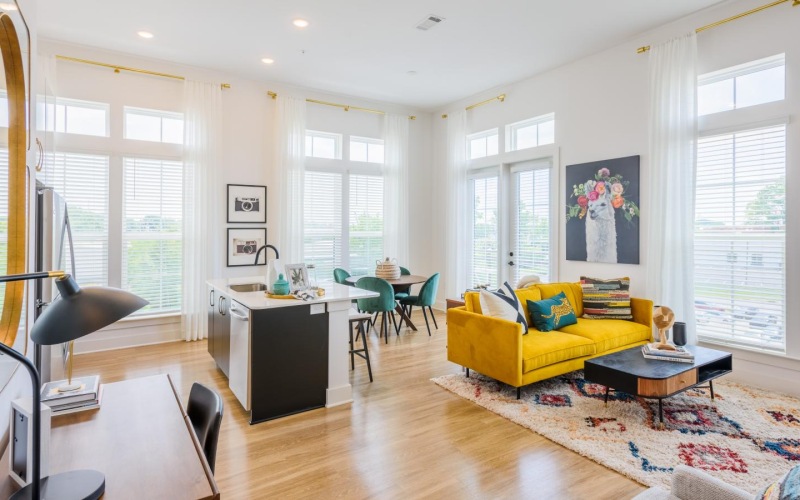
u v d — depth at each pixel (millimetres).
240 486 2270
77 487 1092
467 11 3918
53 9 3836
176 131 5211
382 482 2314
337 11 3906
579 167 5004
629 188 4508
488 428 2947
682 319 3994
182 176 5125
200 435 1620
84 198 4652
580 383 3727
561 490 2244
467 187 6707
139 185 4957
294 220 5863
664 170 4125
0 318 1616
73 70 4582
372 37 4445
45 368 2854
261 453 2605
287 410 3139
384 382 3850
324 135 6371
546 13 3965
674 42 4059
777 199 3557
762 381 3617
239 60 5043
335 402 3354
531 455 2594
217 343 3936
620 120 4609
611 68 4695
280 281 3344
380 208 6832
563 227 5234
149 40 4496
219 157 5344
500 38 4473
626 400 3352
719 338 3898
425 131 7285
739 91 3818
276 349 3088
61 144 4516
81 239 4633
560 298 4148
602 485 2285
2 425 1386
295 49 4738
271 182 5797
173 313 5145
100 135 4750
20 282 1673
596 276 4875
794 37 3436
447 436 2834
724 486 1297
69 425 1486
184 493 1117
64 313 1030
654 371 2893
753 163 3699
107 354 4594
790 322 3469
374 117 6750
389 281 5418
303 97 6055
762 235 3646
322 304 3289
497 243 6129
